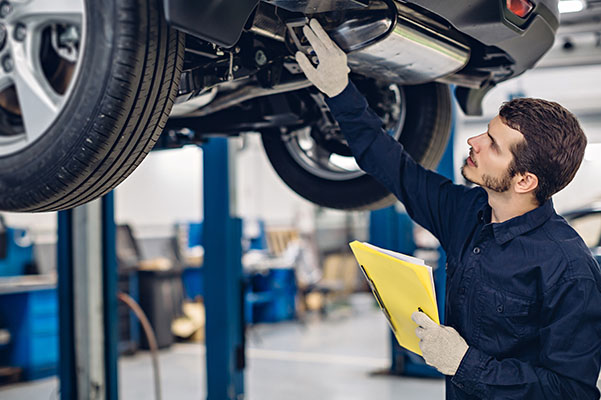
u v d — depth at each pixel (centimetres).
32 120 123
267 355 637
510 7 136
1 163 127
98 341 323
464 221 141
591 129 988
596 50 512
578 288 118
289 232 1005
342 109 143
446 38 152
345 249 1078
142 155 125
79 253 321
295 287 859
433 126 207
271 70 157
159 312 664
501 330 126
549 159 123
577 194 1059
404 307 128
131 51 110
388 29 131
